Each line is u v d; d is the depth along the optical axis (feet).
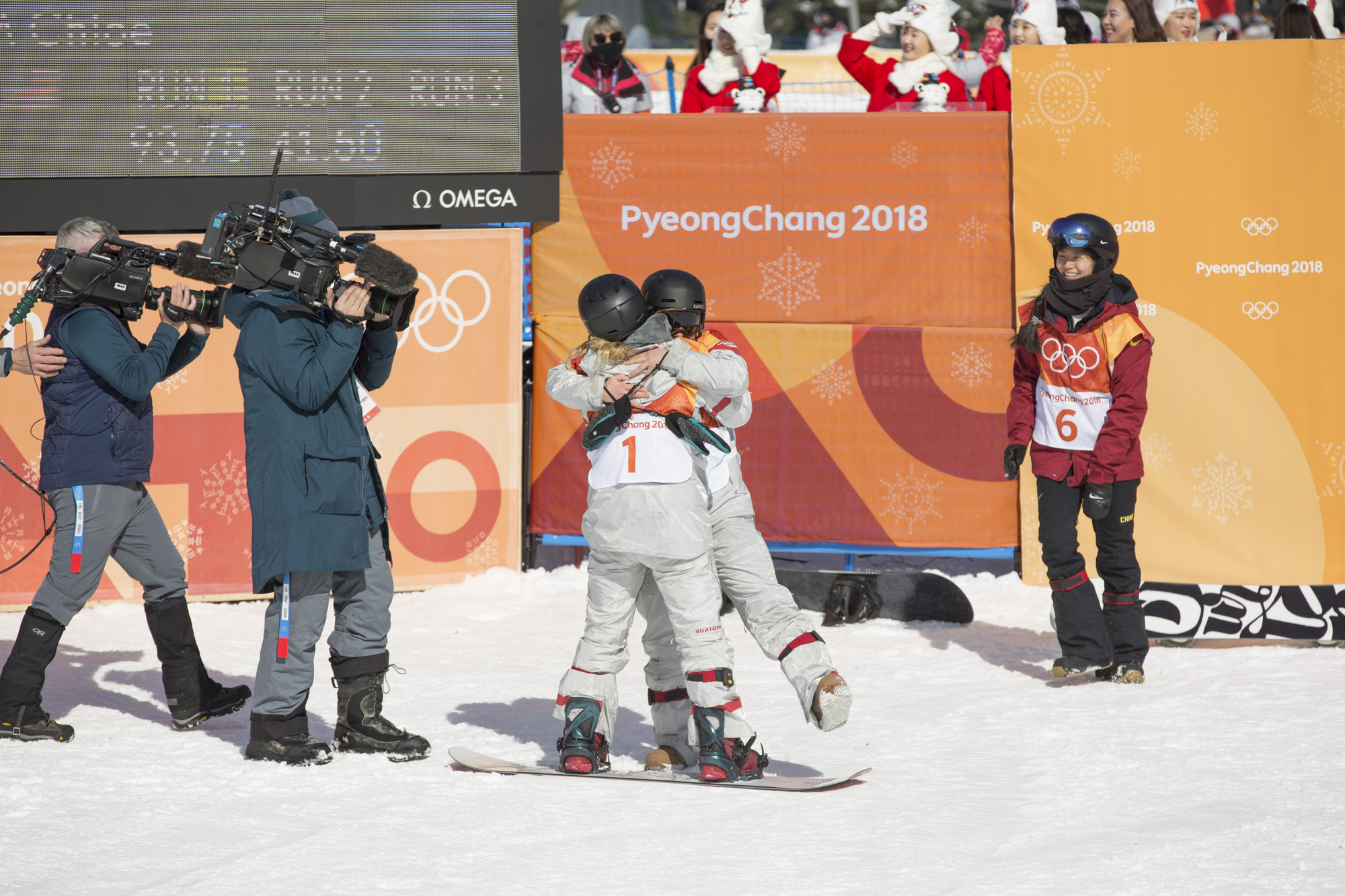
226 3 66.08
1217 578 64.54
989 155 66.44
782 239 67.51
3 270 64.28
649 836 31.68
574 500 69.00
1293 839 30.71
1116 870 28.81
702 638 36.83
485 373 68.13
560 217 68.39
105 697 48.29
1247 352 64.18
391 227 69.77
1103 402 50.37
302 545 37.81
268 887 27.84
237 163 66.69
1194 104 64.18
